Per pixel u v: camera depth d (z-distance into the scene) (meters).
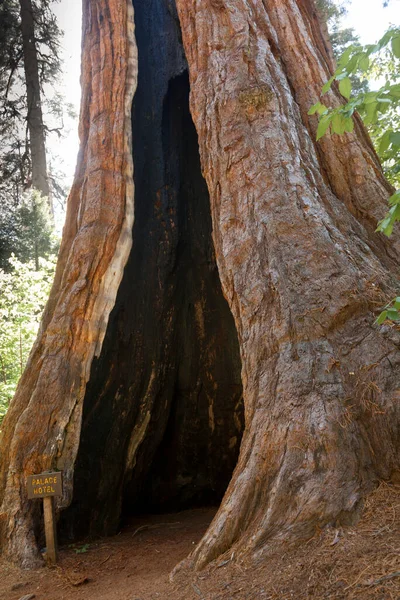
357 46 2.56
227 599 2.72
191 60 6.43
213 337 8.37
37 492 4.94
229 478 8.33
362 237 4.81
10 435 5.73
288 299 3.98
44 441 5.46
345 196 5.51
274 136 5.11
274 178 4.79
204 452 8.33
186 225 8.33
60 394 5.68
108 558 5.10
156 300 7.93
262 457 3.44
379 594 2.28
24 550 4.90
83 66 7.88
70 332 6.00
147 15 8.84
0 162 20.05
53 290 6.58
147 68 8.59
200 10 6.53
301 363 3.64
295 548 2.88
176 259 8.10
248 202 4.82
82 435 6.82
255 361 3.98
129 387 7.49
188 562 3.36
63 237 6.91
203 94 5.91
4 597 4.14
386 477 3.05
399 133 2.60
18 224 17.95
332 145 5.74
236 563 3.02
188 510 8.14
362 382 3.39
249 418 3.83
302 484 3.14
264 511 3.21
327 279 3.97
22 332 11.78
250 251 4.52
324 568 2.61
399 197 2.52
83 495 6.61
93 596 3.85
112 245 6.46
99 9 7.90
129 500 7.77
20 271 13.00
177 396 8.36
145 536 6.36
